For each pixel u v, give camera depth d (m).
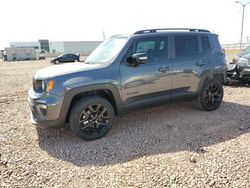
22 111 6.19
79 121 4.07
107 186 2.86
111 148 3.88
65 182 2.97
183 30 5.24
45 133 4.55
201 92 5.43
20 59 57.81
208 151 3.61
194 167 3.16
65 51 76.31
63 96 3.89
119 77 4.29
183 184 2.82
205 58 5.37
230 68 8.79
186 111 5.65
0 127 4.92
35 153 3.75
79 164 3.41
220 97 5.75
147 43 4.68
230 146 3.76
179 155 3.52
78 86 3.96
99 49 5.13
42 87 4.02
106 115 4.31
